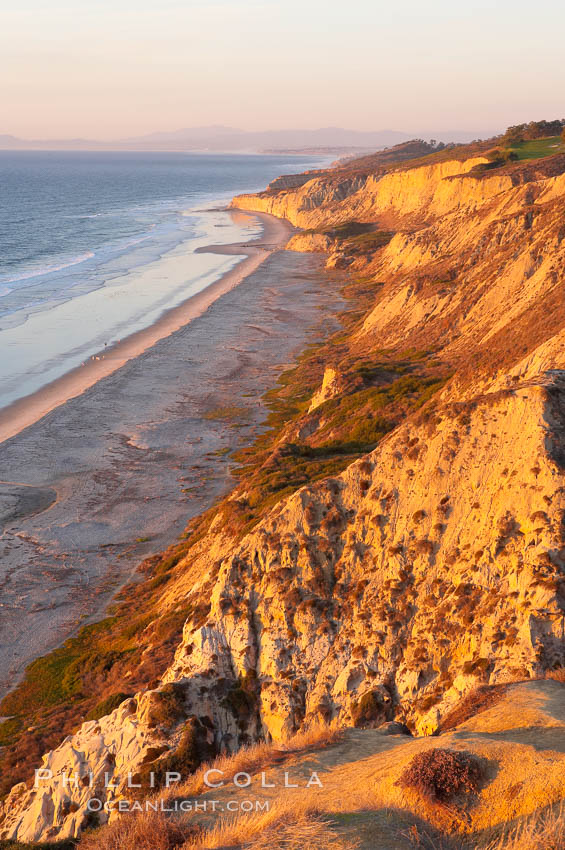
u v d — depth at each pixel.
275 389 78.88
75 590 42.28
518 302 63.62
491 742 11.25
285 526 25.73
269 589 24.75
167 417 70.50
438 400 45.34
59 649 36.34
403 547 23.66
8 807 23.00
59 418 69.81
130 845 11.60
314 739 15.12
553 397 23.19
